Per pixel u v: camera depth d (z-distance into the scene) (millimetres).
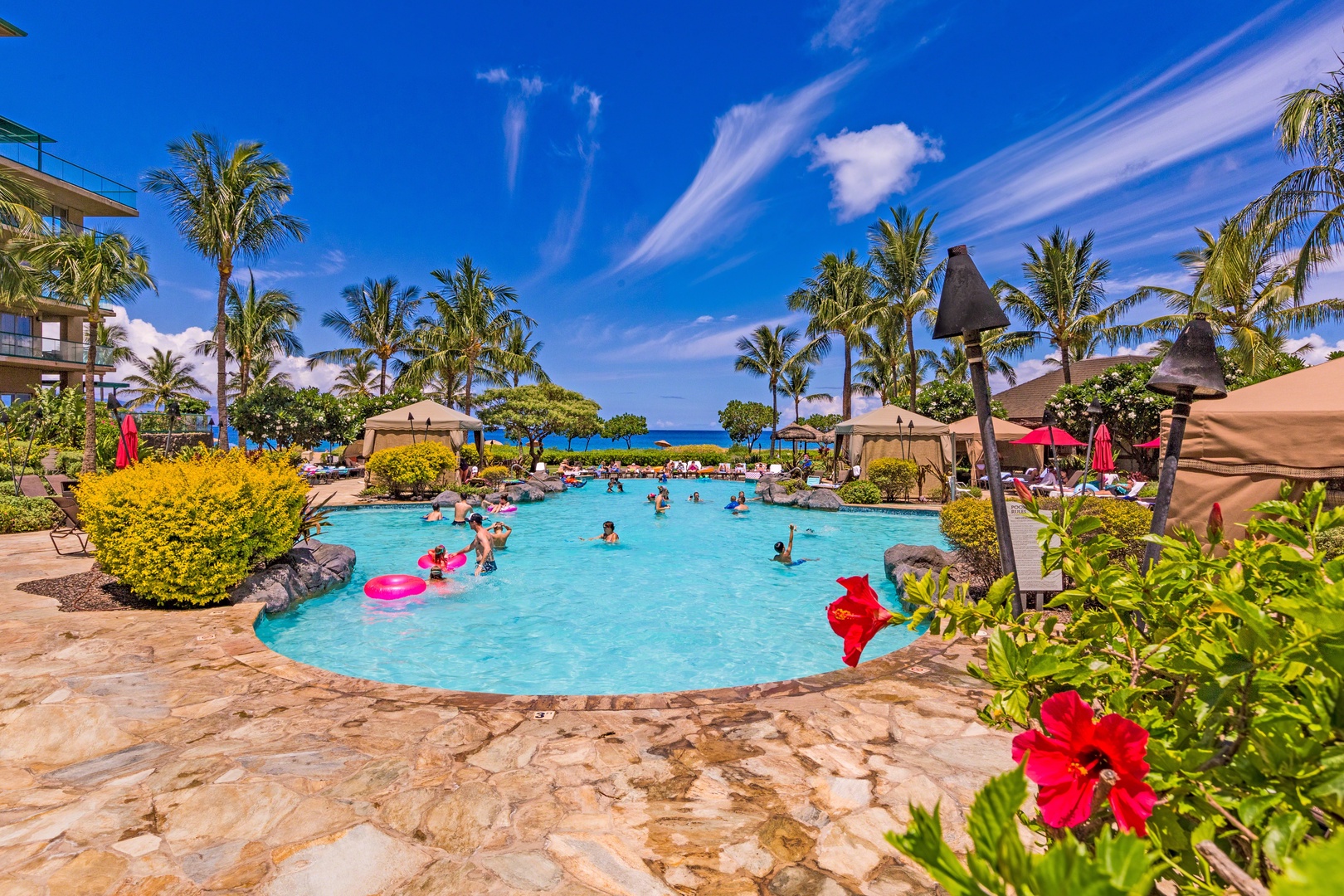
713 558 12219
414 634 7281
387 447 21438
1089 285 26094
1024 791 500
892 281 28797
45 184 23812
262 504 7516
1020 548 6680
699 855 2781
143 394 40844
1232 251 12609
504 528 12898
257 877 2631
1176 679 1228
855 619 1395
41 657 5211
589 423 34219
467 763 3561
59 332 27344
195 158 21188
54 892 2523
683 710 4293
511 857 2764
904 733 3943
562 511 19234
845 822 3023
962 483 23422
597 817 3061
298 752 3670
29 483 13344
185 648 5477
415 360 37250
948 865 532
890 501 20141
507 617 8062
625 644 7168
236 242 22000
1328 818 878
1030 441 13430
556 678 6129
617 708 4336
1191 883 917
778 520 17266
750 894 2545
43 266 18250
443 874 2658
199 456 8234
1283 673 1021
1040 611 1469
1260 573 1334
